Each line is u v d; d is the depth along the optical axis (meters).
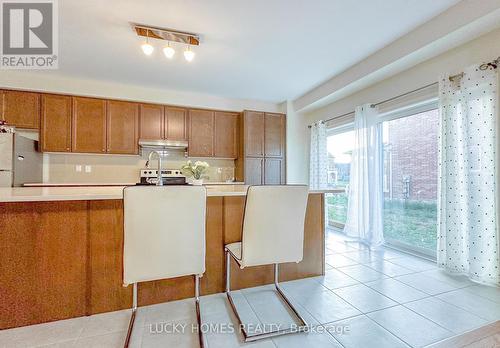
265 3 2.15
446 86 2.45
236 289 2.10
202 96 4.54
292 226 1.66
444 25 2.27
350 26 2.49
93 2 2.13
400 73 3.09
